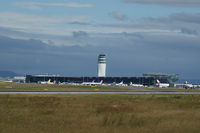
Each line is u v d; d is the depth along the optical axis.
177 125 46.78
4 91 171.25
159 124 48.12
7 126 46.16
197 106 82.44
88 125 47.91
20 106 77.56
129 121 51.50
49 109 70.25
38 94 140.00
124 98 118.00
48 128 45.25
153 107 77.69
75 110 68.69
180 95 156.00
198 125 46.78
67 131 43.22
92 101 99.00
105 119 53.53
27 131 43.09
